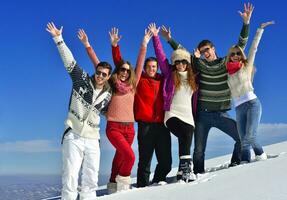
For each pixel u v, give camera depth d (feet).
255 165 19.54
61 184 18.37
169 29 23.34
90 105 18.70
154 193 16.67
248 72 21.56
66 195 18.11
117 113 19.84
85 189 18.38
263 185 14.99
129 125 19.95
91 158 18.56
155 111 21.01
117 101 19.94
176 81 21.06
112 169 20.71
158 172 21.29
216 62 21.84
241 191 14.67
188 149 20.24
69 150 18.30
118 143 19.48
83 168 18.70
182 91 21.15
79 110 18.62
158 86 21.26
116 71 20.33
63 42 18.86
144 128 20.93
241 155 22.06
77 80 18.75
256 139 21.63
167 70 21.50
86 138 18.52
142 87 21.15
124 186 19.51
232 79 21.58
